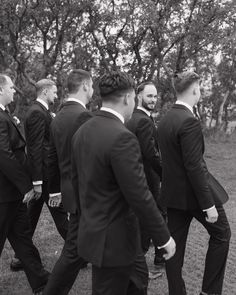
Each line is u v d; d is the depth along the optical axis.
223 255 3.43
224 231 3.41
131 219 2.41
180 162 3.28
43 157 4.14
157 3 11.12
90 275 4.13
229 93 18.58
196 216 3.43
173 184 3.34
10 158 3.38
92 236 2.35
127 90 2.40
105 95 2.41
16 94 11.74
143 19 10.78
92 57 12.26
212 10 11.37
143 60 12.39
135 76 12.36
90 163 2.35
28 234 3.73
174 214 3.48
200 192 3.16
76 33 11.62
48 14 10.91
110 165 2.29
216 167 10.66
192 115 3.22
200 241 5.14
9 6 10.05
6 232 3.59
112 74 2.42
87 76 3.51
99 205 2.35
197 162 3.13
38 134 4.02
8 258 4.53
